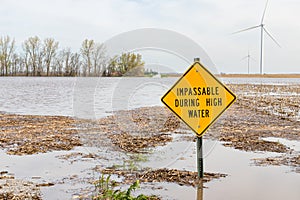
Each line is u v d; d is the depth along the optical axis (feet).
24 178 20.79
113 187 18.89
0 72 218.18
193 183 19.79
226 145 30.60
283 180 20.51
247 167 23.43
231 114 53.57
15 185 19.39
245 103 71.10
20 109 63.36
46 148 29.30
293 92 110.83
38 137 34.42
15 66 219.61
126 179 20.43
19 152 27.89
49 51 208.85
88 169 22.61
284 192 18.43
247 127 40.78
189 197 17.51
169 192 18.21
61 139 33.06
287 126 41.88
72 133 36.17
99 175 21.25
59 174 21.57
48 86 146.00
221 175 21.48
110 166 22.81
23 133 36.83
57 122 45.24
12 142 31.96
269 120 47.03
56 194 17.92
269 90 121.90
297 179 20.70
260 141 32.32
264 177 21.11
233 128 39.99
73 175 21.33
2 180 20.34
